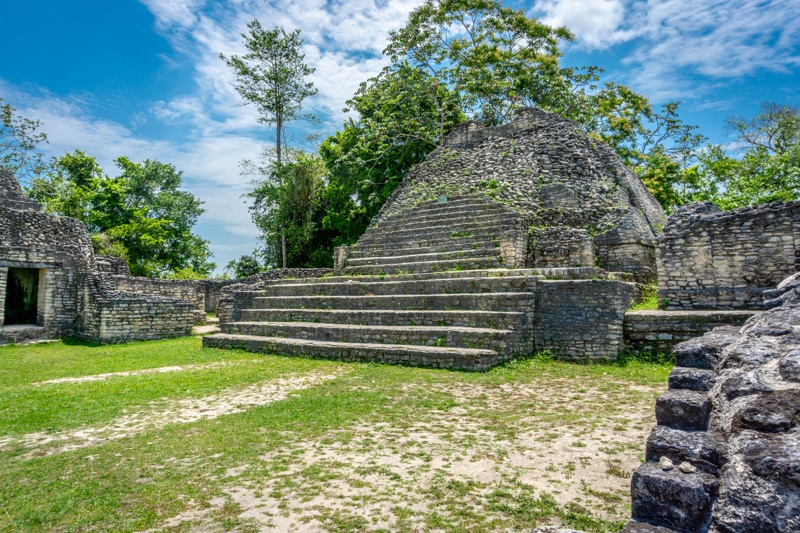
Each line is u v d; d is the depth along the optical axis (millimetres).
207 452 5242
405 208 20578
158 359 12039
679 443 2572
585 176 18125
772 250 10578
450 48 28594
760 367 2771
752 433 2266
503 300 11133
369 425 6090
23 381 9422
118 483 4484
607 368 9555
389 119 27938
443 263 14953
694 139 32594
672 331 10094
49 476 4707
